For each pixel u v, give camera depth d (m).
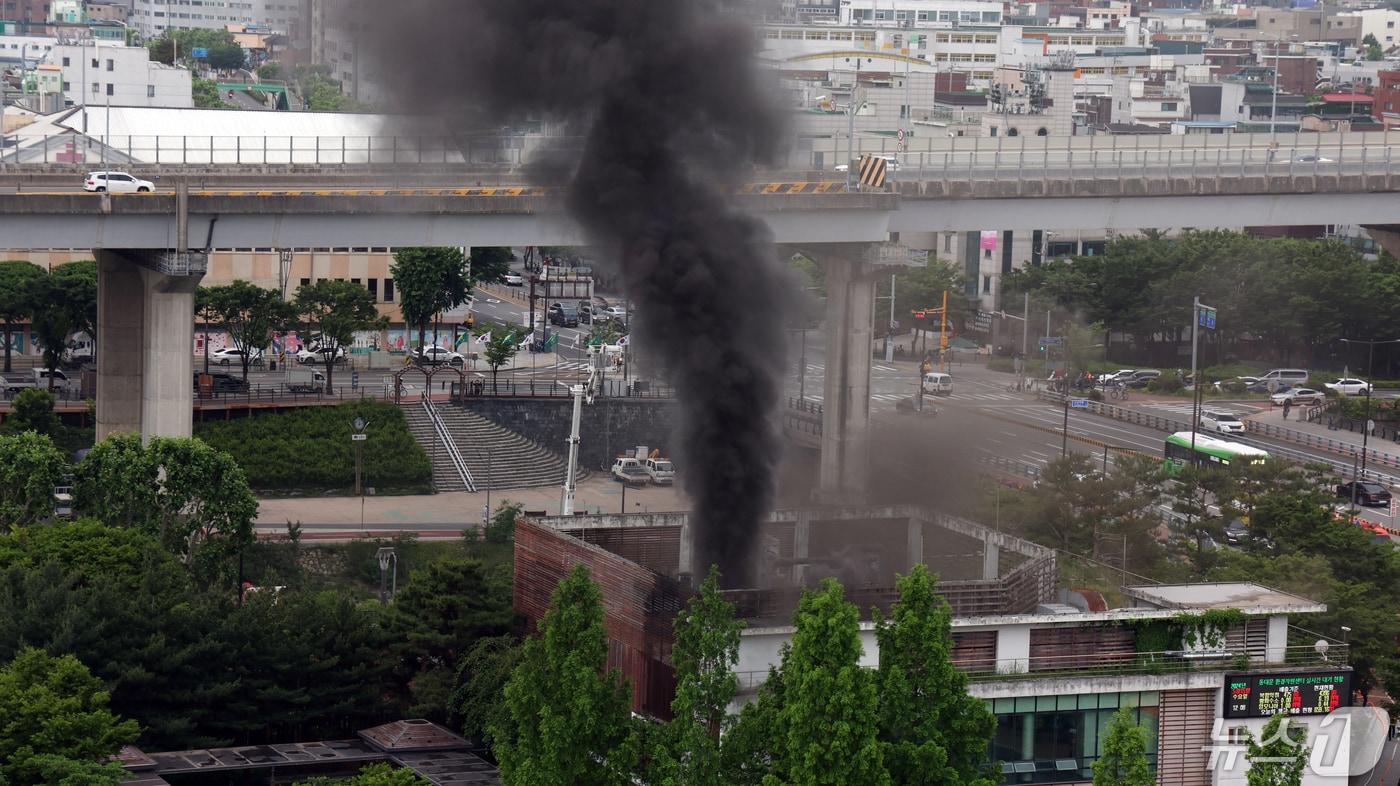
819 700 91.00
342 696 127.69
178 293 188.88
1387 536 177.38
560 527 125.88
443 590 133.75
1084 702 105.75
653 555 128.25
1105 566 140.88
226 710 124.31
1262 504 167.62
